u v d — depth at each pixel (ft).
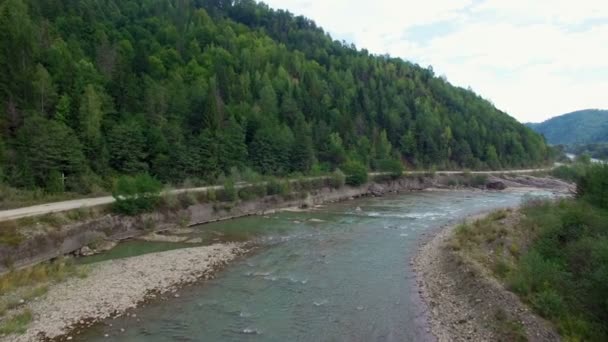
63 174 148.97
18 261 89.30
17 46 183.83
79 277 86.43
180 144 197.88
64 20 280.10
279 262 104.73
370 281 89.56
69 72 203.41
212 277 91.50
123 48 291.79
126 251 112.37
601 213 102.37
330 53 550.77
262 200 189.78
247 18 579.89
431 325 66.33
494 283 74.13
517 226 117.50
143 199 135.95
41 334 61.26
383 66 538.88
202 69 326.65
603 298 59.31
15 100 165.68
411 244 124.06
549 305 62.13
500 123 475.31
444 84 542.98
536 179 332.39
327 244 124.57
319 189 227.61
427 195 257.34
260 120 268.82
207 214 160.04
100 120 188.96
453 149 386.32
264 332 64.39
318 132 303.89
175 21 437.58
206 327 66.08
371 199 236.84
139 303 75.20
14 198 121.90
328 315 71.15
